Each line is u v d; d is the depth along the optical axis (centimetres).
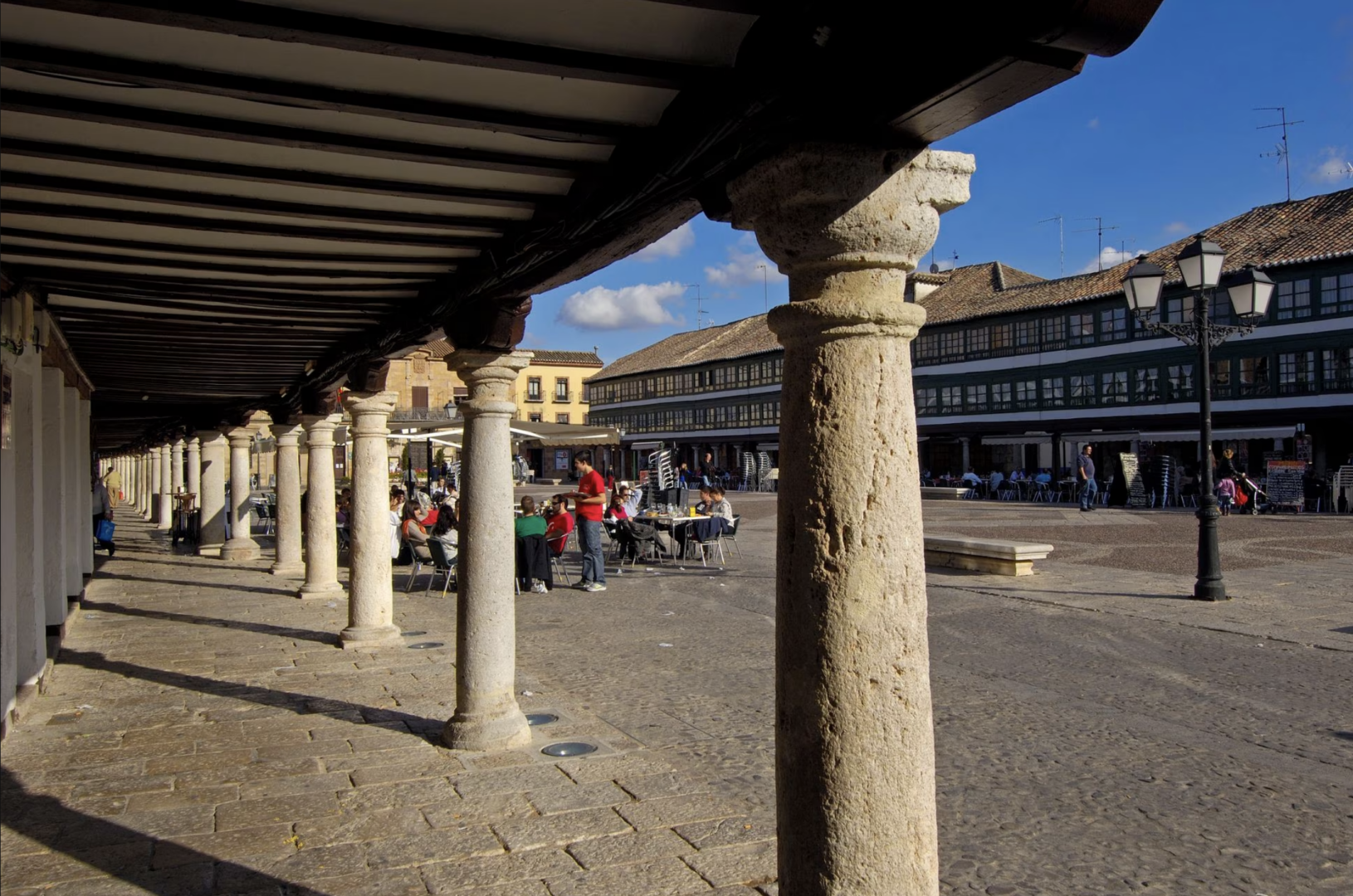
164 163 345
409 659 815
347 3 227
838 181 231
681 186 292
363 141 324
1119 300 3725
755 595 1237
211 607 1106
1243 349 3334
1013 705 663
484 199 386
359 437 861
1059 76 193
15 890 381
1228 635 904
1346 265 3072
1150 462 3130
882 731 236
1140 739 581
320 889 381
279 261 505
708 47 252
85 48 256
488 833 436
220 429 1723
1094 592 1175
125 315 680
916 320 246
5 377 555
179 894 377
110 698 683
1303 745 566
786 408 252
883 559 238
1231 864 405
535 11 230
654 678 766
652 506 1903
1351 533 1909
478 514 568
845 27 206
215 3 225
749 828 442
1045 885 388
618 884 384
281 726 610
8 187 371
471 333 543
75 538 1007
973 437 4325
